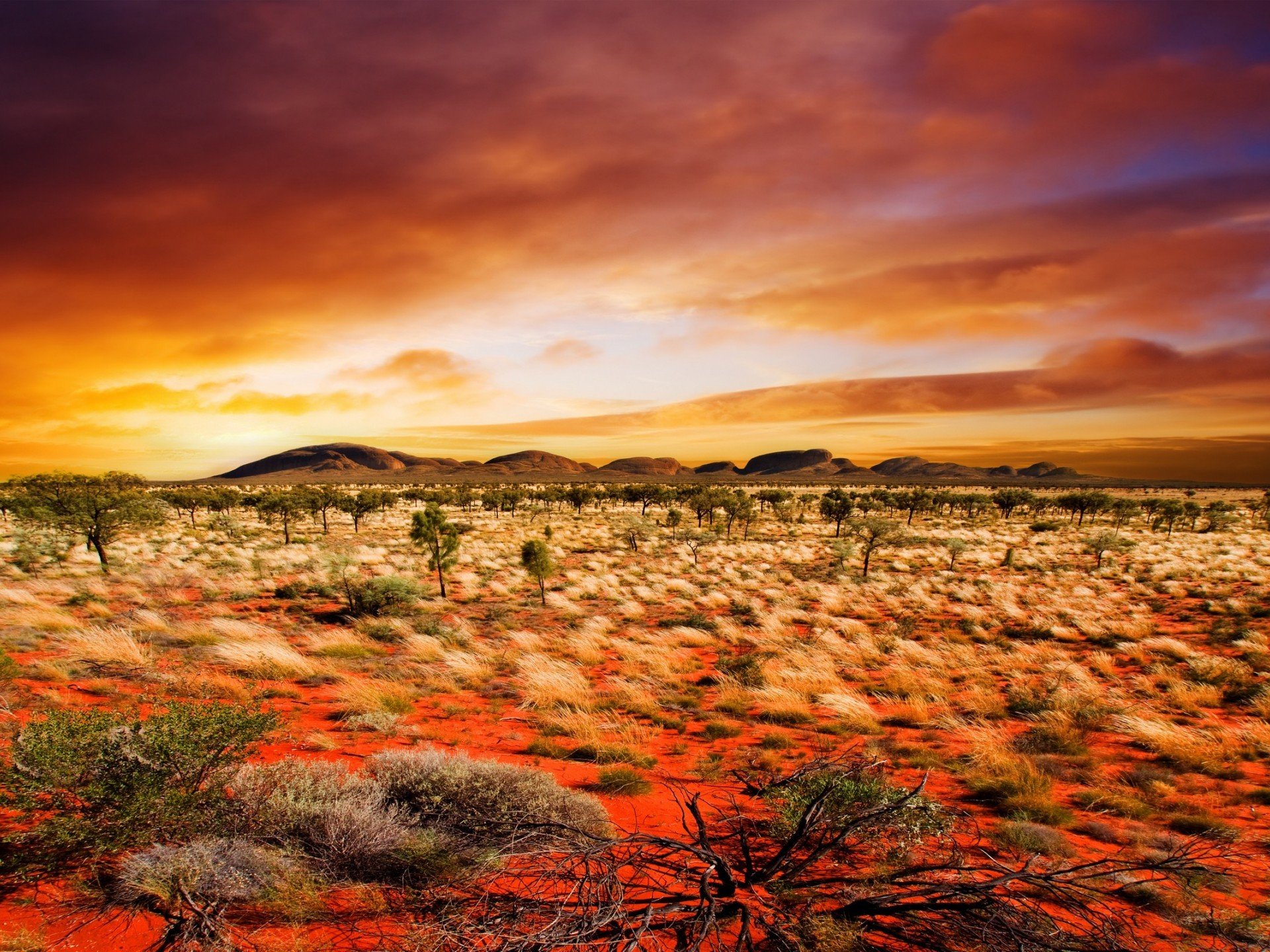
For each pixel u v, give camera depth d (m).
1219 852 6.55
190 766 5.37
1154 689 13.63
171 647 14.73
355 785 6.20
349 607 21.25
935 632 20.34
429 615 20.56
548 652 16.27
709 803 7.42
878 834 6.07
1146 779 8.69
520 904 4.39
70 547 34.72
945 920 4.41
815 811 5.23
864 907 4.66
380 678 12.96
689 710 11.88
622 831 6.43
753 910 4.55
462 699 12.00
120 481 29.58
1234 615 22.41
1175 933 5.01
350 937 4.39
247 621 18.30
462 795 6.14
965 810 7.25
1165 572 33.38
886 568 36.78
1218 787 8.55
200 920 4.41
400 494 106.44
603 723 10.59
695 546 42.88
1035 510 85.88
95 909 4.57
